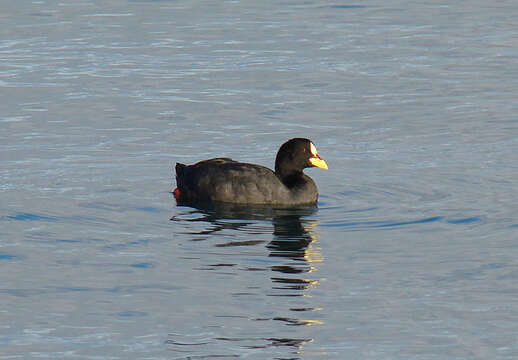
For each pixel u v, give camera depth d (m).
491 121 24.61
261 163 21.41
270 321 12.68
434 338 12.12
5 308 13.02
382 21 37.84
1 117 25.03
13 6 41.19
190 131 23.97
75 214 17.50
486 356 11.61
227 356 11.63
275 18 38.69
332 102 26.69
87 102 26.59
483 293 13.62
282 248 15.70
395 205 18.23
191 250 15.59
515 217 17.20
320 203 18.55
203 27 36.94
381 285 13.98
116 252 15.44
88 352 11.72
